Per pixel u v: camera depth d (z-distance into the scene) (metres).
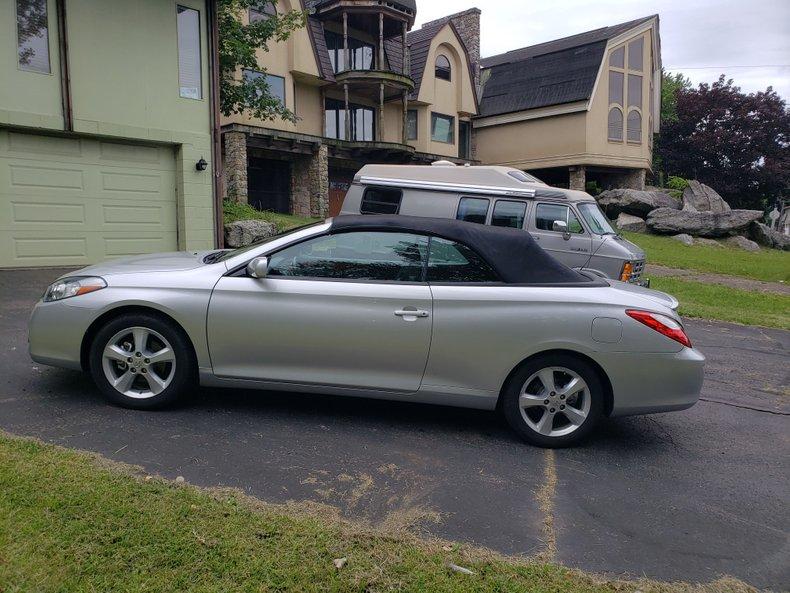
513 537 3.08
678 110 41.84
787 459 4.37
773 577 2.88
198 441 3.93
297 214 23.31
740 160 39.69
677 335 4.17
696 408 5.47
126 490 3.10
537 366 4.21
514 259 4.34
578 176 28.25
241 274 4.36
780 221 53.41
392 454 3.97
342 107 25.95
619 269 9.02
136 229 11.88
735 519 3.44
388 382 4.27
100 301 4.30
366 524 3.08
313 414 4.58
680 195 28.52
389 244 4.36
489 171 9.70
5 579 2.37
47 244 10.73
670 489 3.78
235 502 3.11
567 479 3.82
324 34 24.92
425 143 28.06
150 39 11.59
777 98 39.69
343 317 4.21
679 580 2.81
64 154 10.84
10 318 6.86
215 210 12.80
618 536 3.17
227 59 16.33
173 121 12.05
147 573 2.49
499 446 4.25
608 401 4.27
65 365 4.41
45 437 3.79
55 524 2.74
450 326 4.17
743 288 14.41
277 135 20.62
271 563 2.63
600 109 27.78
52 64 10.41
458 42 29.09
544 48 31.59
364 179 9.95
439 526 3.13
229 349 4.30
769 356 7.73
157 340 4.38
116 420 4.16
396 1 24.64
